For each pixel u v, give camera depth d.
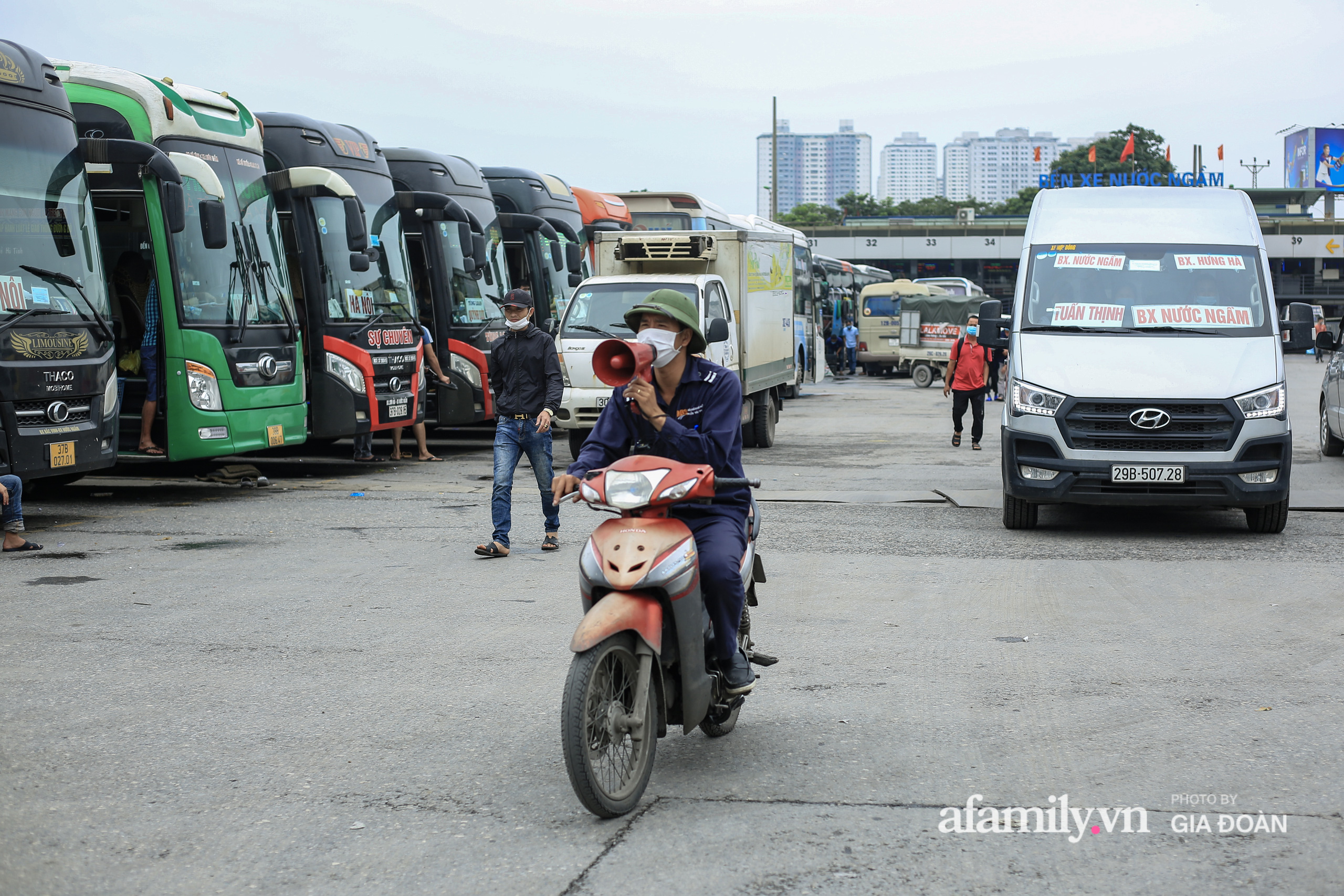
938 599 7.81
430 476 14.77
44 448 10.12
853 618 7.29
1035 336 10.61
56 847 3.99
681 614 4.35
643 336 4.49
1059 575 8.59
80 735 5.12
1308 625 7.08
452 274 17.84
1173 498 9.93
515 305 9.25
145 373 12.75
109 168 11.36
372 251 15.41
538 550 9.60
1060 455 10.06
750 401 18.25
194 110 12.72
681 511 4.72
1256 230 11.30
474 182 19.14
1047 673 6.05
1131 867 3.81
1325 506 11.67
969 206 109.19
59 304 10.46
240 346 12.78
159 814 4.27
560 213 22.81
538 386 9.31
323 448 18.58
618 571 4.25
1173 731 5.14
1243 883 3.69
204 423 12.32
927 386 36.50
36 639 6.71
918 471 15.05
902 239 81.12
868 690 5.77
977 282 83.88
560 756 4.87
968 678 5.98
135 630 6.93
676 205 25.70
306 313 14.48
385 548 9.65
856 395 32.69
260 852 3.95
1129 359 10.22
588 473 4.60
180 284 12.18
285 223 14.61
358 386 14.82
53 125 10.70
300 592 7.98
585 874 3.78
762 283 18.77
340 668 6.16
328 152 14.89
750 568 4.88
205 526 10.70
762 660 5.21
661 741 5.08
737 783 4.57
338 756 4.87
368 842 4.03
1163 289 10.80
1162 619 7.23
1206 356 10.20
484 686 5.85
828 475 14.62
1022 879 3.73
